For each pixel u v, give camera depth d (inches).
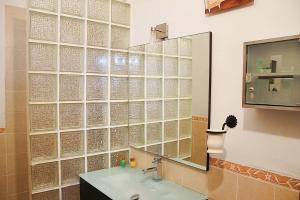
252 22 49.0
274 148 45.9
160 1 71.1
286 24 44.0
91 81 75.1
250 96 45.0
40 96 66.8
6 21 91.9
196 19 60.5
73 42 71.3
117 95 81.1
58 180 70.7
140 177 73.1
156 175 70.5
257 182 48.4
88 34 73.9
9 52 93.1
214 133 50.3
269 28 46.4
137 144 81.0
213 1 55.7
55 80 68.9
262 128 47.6
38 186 67.7
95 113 76.6
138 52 79.8
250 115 49.5
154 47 73.5
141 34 79.0
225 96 54.2
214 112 56.6
